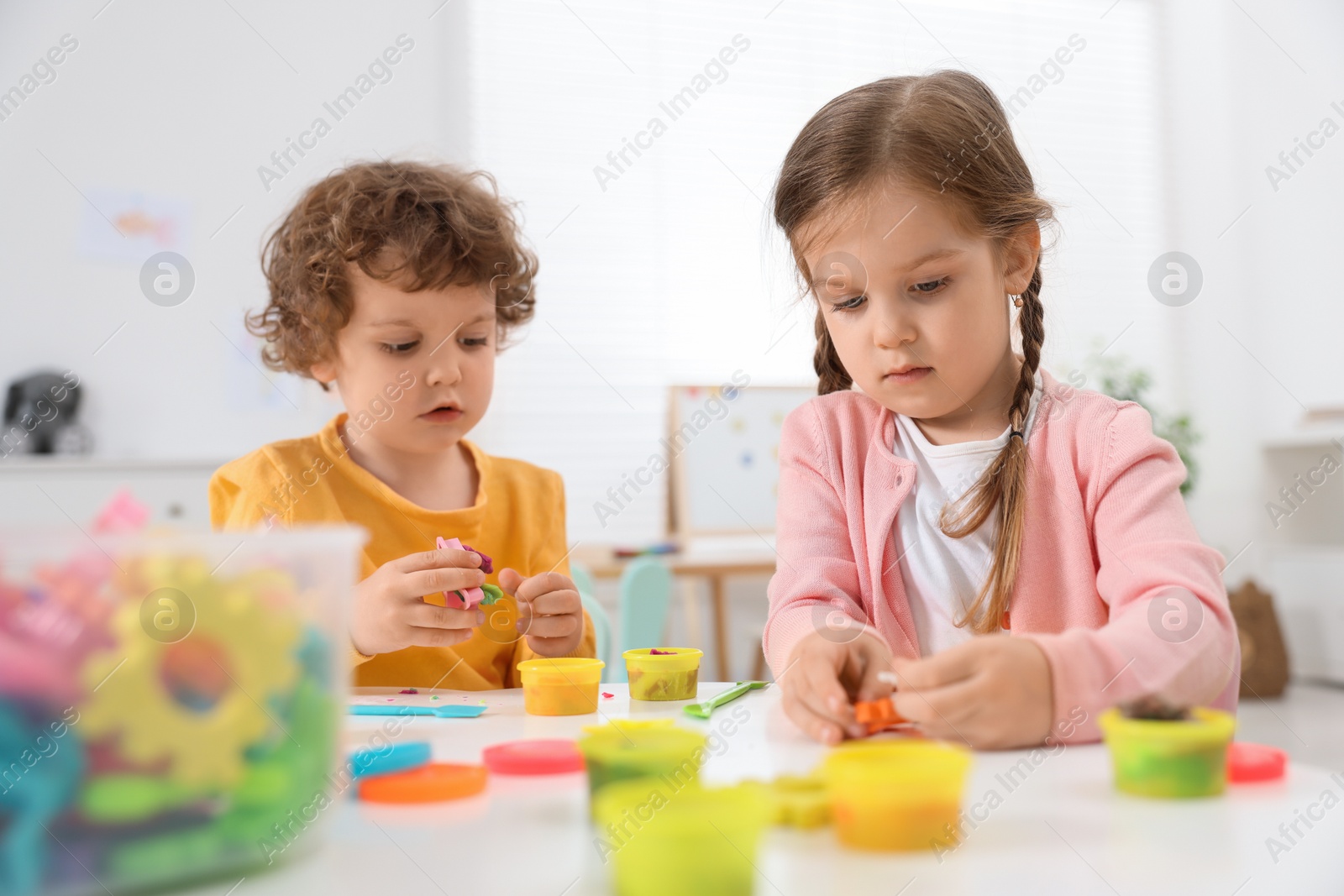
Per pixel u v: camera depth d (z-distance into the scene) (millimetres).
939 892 329
